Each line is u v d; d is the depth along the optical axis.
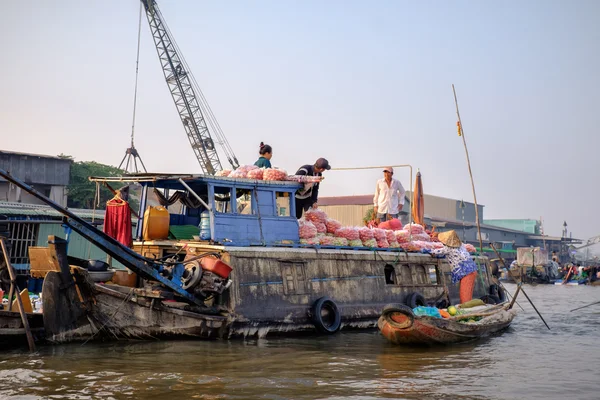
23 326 9.89
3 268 11.36
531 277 54.12
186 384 7.84
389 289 14.39
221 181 11.85
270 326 11.73
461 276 14.91
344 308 13.16
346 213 54.34
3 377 8.01
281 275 12.11
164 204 13.06
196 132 50.28
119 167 42.72
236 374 8.50
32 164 37.16
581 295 32.28
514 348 11.58
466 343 12.05
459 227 66.12
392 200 16.62
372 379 8.43
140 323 10.54
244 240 11.91
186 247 11.81
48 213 22.89
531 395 7.75
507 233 80.56
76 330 10.21
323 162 13.98
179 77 49.53
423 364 9.63
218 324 11.00
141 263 10.55
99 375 8.21
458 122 17.23
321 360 9.71
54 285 9.95
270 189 12.60
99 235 10.09
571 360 10.34
